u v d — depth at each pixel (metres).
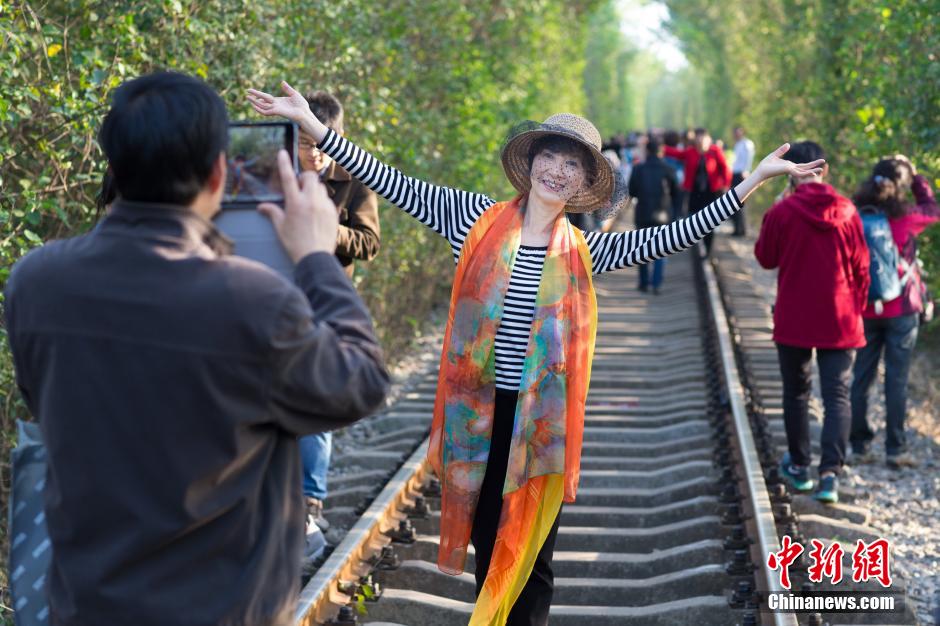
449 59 12.95
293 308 2.16
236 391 2.14
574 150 3.91
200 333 2.12
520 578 3.93
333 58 9.14
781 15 25.14
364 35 10.03
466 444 3.94
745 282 16.89
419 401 9.55
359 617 4.91
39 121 6.25
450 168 12.91
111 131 2.19
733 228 24.97
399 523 5.84
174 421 2.13
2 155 5.56
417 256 12.00
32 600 2.45
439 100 13.19
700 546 5.78
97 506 2.15
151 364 2.13
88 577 2.15
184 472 2.13
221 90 7.34
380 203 9.92
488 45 15.86
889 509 6.96
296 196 2.36
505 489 3.83
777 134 24.03
